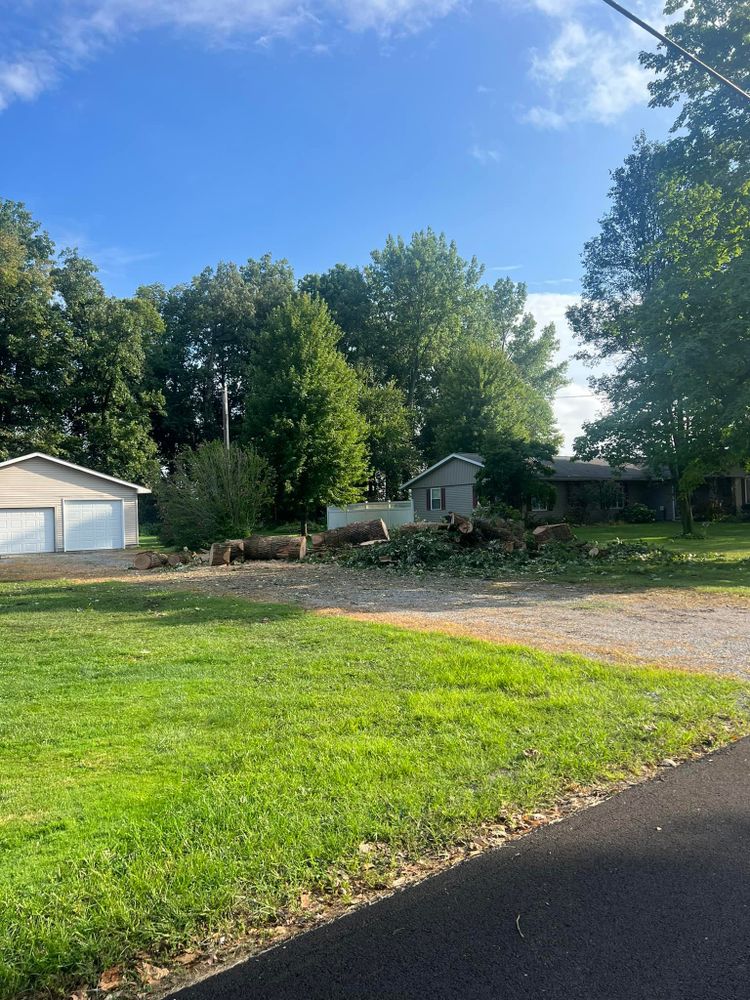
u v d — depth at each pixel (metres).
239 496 24.03
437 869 3.03
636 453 22.72
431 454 47.38
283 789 3.67
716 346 14.84
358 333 52.94
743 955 2.44
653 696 5.34
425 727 4.65
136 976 2.38
